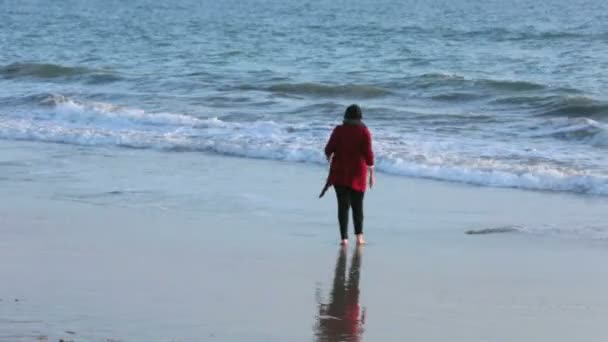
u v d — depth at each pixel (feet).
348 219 54.75
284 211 61.93
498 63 177.68
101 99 121.29
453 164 75.92
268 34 294.66
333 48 228.02
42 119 105.09
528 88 126.62
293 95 125.18
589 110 107.55
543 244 52.85
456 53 205.87
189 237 53.83
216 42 252.42
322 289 42.96
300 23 371.15
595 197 66.59
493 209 62.90
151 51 216.54
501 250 51.47
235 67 173.37
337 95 127.75
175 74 154.30
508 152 81.76
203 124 99.40
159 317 37.81
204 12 484.33
